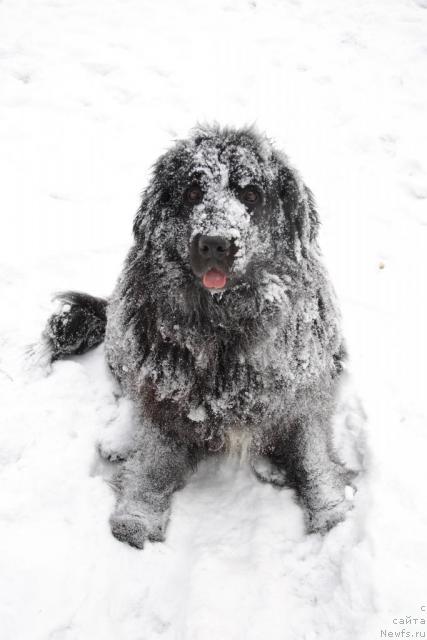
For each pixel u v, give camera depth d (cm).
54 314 190
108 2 388
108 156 272
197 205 150
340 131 303
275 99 323
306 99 324
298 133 299
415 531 152
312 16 399
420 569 147
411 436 171
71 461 165
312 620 147
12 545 150
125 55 339
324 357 161
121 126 291
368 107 319
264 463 172
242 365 155
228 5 401
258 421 159
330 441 171
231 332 155
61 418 173
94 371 192
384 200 260
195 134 157
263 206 152
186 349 156
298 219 155
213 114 306
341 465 169
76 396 181
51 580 146
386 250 236
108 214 242
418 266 229
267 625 145
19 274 215
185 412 158
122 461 173
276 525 161
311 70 347
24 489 158
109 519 159
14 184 248
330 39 376
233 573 153
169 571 154
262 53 358
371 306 213
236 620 146
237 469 173
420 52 362
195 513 164
